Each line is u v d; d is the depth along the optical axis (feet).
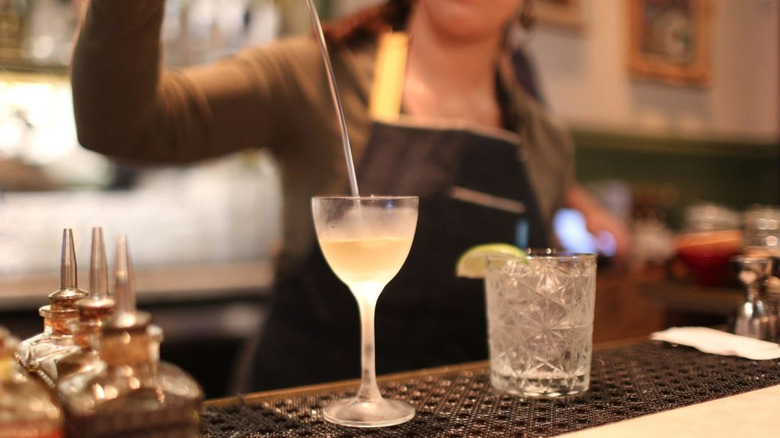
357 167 5.29
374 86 5.51
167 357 8.44
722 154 13.99
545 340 2.83
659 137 13.15
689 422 2.43
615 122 12.74
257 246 10.78
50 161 9.28
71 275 2.41
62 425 1.83
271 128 5.24
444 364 5.34
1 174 8.96
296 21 9.92
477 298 5.37
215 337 8.71
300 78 5.24
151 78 3.58
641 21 12.92
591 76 12.44
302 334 5.30
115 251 1.92
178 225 10.27
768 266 3.58
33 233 9.18
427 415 2.64
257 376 5.36
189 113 4.46
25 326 7.84
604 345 3.76
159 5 3.35
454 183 5.39
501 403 2.78
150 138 4.13
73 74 3.49
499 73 6.29
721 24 14.07
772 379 2.97
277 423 2.58
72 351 2.18
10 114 8.77
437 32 5.82
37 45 8.54
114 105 3.53
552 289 2.82
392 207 2.64
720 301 6.54
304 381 5.25
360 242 2.60
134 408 1.83
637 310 9.83
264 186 10.76
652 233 11.21
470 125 5.90
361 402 2.69
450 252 5.38
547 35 11.87
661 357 3.43
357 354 5.22
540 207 5.83
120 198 9.86
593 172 12.53
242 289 9.24
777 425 2.37
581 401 2.75
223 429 2.52
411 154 5.38
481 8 5.68
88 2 3.23
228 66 4.96
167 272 9.81
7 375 1.76
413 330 5.29
